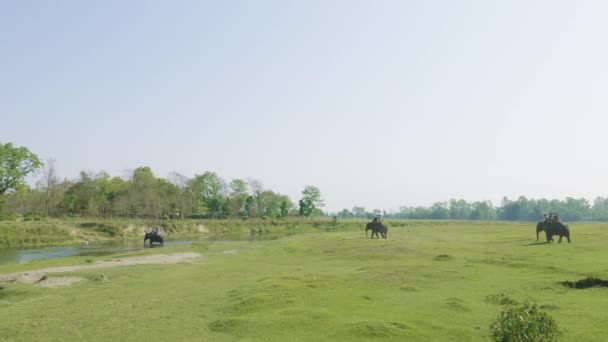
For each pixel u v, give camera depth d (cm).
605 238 4084
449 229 7156
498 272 2442
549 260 2731
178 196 11188
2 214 7800
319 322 1479
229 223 10031
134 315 1686
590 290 1970
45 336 1433
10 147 8350
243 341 1326
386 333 1361
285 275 2472
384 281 2212
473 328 1438
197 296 2017
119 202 9750
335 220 11281
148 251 4400
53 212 9919
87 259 3775
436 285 2133
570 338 1315
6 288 2381
